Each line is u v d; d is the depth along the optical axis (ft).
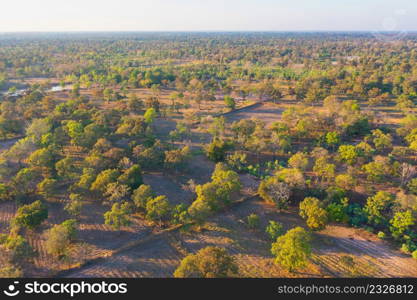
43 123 356.59
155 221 230.89
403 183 274.57
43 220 213.87
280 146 340.59
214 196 236.22
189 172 313.53
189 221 219.61
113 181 248.93
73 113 417.28
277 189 245.04
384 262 191.93
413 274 181.88
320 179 290.56
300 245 173.58
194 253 199.11
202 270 154.10
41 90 607.78
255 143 334.24
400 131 373.61
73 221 204.33
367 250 202.59
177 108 520.83
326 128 408.87
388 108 523.29
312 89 565.94
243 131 380.37
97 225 226.79
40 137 346.33
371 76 653.71
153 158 300.40
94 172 267.80
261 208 251.19
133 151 310.04
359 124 390.21
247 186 286.25
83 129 361.71
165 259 194.29
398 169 287.07
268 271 183.73
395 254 198.80
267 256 197.47
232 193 268.21
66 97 608.19
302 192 257.34
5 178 286.25
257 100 594.65
